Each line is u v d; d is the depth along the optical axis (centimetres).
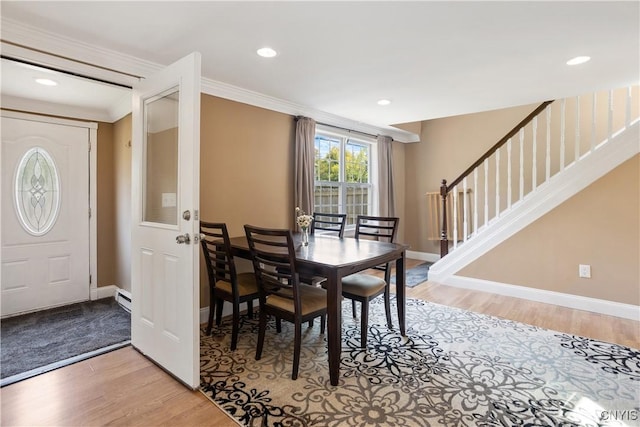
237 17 199
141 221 243
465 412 181
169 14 195
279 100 366
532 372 222
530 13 194
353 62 265
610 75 294
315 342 270
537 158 489
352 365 232
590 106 450
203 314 320
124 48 239
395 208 573
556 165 475
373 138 540
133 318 255
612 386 205
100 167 383
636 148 321
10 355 246
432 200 590
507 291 395
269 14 196
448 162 580
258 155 361
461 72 287
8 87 300
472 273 421
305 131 398
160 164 234
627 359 239
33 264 341
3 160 323
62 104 352
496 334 283
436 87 326
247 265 351
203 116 313
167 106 226
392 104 384
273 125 376
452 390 201
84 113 370
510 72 287
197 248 202
